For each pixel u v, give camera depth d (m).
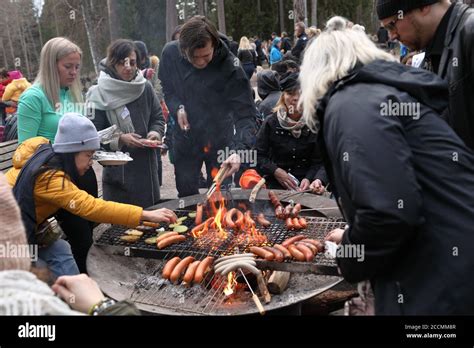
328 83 1.82
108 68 4.29
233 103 4.24
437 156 1.68
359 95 1.67
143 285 2.79
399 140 1.60
